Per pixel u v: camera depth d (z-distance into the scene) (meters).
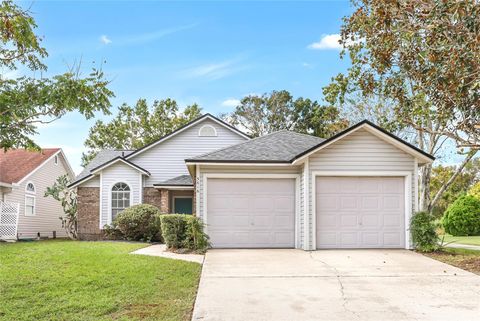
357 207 14.34
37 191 25.11
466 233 23.50
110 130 39.75
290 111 47.25
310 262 11.78
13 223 21.39
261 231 14.78
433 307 7.81
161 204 21.97
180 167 23.05
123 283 8.93
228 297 8.32
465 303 8.05
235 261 11.88
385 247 14.23
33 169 24.20
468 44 10.33
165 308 7.44
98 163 24.42
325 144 13.98
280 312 7.48
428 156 14.08
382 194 14.38
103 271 9.89
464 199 24.19
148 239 19.03
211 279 9.72
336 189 14.37
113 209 21.83
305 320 7.11
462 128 12.56
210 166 14.81
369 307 7.80
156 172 22.92
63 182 24.23
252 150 15.72
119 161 21.91
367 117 25.50
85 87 5.20
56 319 6.79
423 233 13.41
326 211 14.30
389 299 8.30
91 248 14.00
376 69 15.95
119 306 7.48
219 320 7.03
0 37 5.83
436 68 11.70
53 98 5.15
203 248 13.59
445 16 10.63
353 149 14.26
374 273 10.45
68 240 21.88
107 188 21.89
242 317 7.20
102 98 5.39
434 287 9.19
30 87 5.18
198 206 14.67
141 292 8.34
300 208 14.70
